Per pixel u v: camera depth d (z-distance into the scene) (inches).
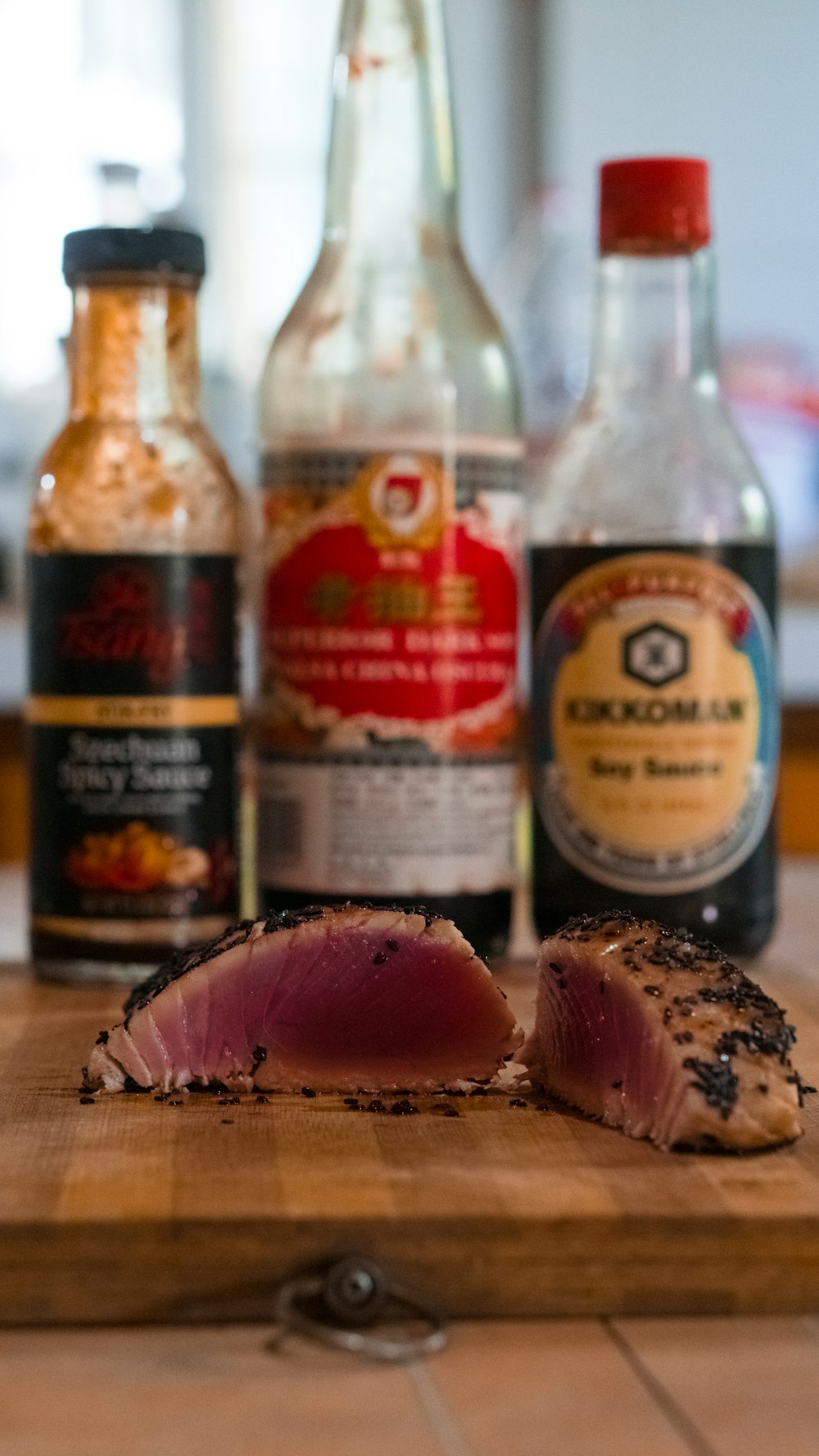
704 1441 16.8
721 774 27.4
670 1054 20.9
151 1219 18.9
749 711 27.5
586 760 27.4
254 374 52.6
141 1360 18.1
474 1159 20.6
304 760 27.2
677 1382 17.7
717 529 28.4
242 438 46.8
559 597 27.6
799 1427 17.1
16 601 46.6
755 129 53.7
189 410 27.5
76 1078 23.1
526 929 31.0
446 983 22.8
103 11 53.6
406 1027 22.8
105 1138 21.1
